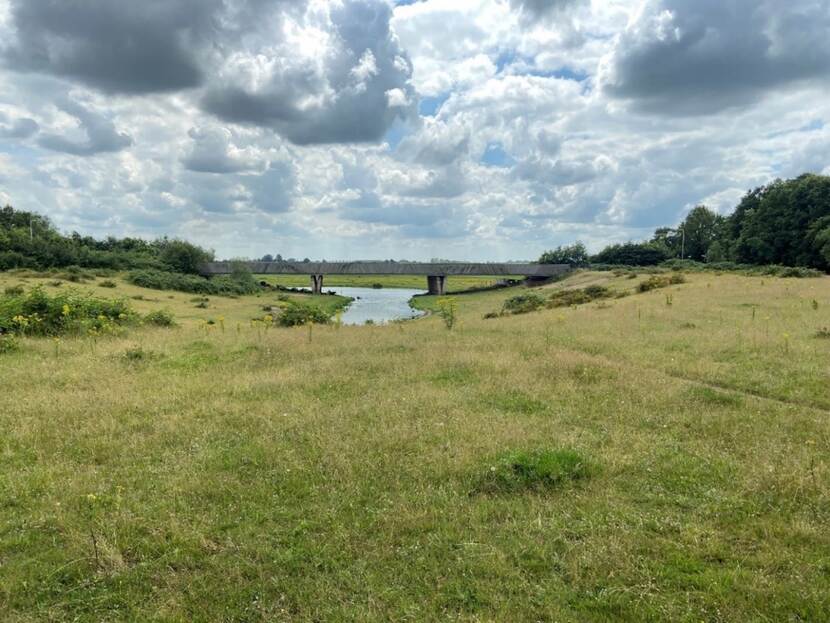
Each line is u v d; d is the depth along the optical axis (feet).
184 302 165.48
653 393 30.60
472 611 12.30
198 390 32.68
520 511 16.75
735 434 23.66
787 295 87.45
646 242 308.40
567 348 47.01
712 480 18.90
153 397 30.63
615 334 55.21
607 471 19.66
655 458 20.97
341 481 19.13
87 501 17.66
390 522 16.08
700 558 14.17
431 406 28.53
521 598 12.64
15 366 39.65
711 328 56.08
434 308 187.32
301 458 21.39
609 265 256.73
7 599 12.84
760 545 14.64
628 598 12.47
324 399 30.89
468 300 205.05
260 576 13.53
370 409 28.09
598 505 17.04
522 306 122.62
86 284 181.88
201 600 12.80
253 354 46.60
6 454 21.89
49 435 24.20
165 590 13.15
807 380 32.42
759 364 37.35
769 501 17.08
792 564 13.66
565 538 15.17
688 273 173.06
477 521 16.19
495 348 47.47
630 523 15.99
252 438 24.04
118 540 15.19
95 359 42.37
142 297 163.94
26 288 148.97
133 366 40.52
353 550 14.73
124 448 22.65
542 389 32.17
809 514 16.15
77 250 239.50
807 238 195.83
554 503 17.28
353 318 156.35
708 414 26.55
